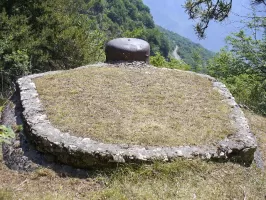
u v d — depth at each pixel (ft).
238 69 32.04
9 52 22.20
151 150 9.91
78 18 31.96
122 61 18.24
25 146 10.95
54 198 8.43
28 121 11.41
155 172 9.31
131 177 9.20
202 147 10.39
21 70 21.48
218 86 15.87
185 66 36.11
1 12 24.67
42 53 25.46
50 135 10.48
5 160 10.64
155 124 11.46
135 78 15.79
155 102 13.37
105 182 9.23
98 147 9.89
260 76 29.81
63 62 28.48
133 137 10.54
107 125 11.27
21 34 23.98
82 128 11.00
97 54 33.22
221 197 8.69
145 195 8.50
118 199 8.39
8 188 8.97
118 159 9.52
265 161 11.91
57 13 27.14
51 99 13.17
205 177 9.43
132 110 12.50
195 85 15.66
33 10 26.37
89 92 13.92
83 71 16.48
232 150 10.52
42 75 16.15
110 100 13.26
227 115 12.83
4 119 13.19
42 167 9.98
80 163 9.81
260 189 9.43
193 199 8.43
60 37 26.76
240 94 25.00
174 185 8.98
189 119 12.17
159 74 16.74
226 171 9.91
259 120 15.92
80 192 8.90
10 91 19.20
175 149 10.07
